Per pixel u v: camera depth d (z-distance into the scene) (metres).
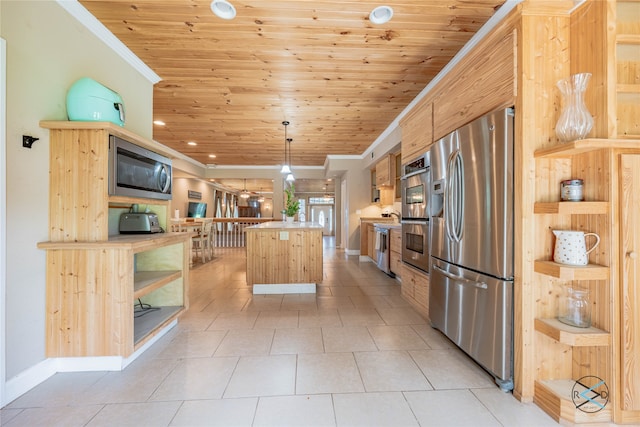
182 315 2.88
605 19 1.42
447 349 2.16
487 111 1.85
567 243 1.49
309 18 2.01
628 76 1.54
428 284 2.64
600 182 1.46
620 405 1.39
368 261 6.10
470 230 1.95
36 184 1.71
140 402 1.55
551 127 1.60
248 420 1.42
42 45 1.71
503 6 1.89
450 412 1.48
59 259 1.80
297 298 3.46
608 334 1.40
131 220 2.40
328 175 7.93
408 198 3.13
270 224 4.27
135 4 1.87
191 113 3.95
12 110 1.55
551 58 1.60
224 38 2.25
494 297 1.72
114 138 1.90
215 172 7.98
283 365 1.93
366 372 1.84
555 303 1.60
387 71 2.79
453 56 2.52
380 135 5.11
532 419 1.43
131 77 2.54
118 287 1.83
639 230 1.40
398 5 1.88
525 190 1.58
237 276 4.65
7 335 1.53
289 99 3.48
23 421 1.40
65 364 1.83
